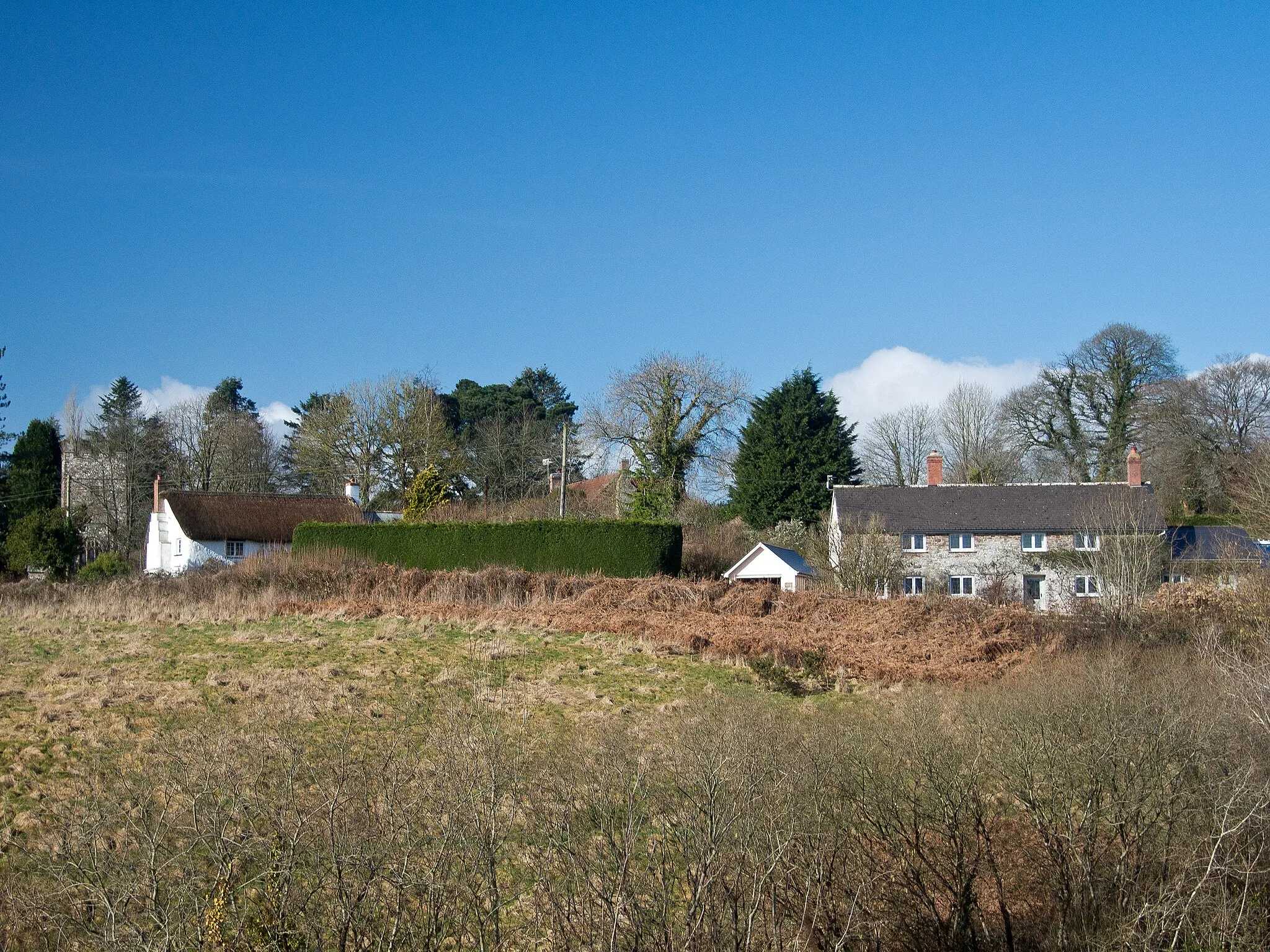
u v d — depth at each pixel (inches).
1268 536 1176.8
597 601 1096.8
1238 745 429.7
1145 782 404.2
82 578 1633.9
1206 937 362.6
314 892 269.6
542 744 438.9
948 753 409.1
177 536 1868.8
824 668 810.8
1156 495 1739.7
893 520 1752.0
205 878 279.1
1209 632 773.9
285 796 299.4
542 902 296.8
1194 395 1952.5
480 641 898.1
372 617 1034.7
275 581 1171.9
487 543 1471.5
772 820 325.4
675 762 358.9
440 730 378.3
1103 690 473.1
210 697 616.1
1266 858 386.3
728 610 1066.7
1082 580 1683.1
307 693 627.8
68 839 296.8
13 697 599.5
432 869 280.1
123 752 471.8
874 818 376.5
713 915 301.1
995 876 375.6
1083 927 368.2
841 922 335.6
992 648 870.4
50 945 263.4
